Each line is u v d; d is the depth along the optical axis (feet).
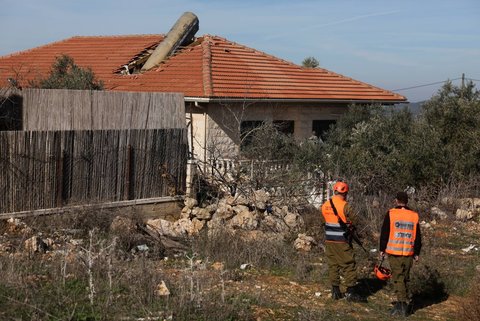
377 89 83.76
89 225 40.37
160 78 72.84
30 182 40.70
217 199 47.55
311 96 72.95
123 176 45.68
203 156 60.70
